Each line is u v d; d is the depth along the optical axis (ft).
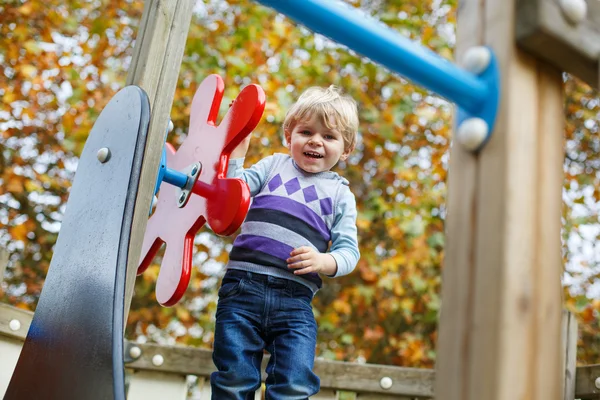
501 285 2.57
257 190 5.90
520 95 2.80
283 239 5.52
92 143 4.45
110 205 3.97
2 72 14.58
